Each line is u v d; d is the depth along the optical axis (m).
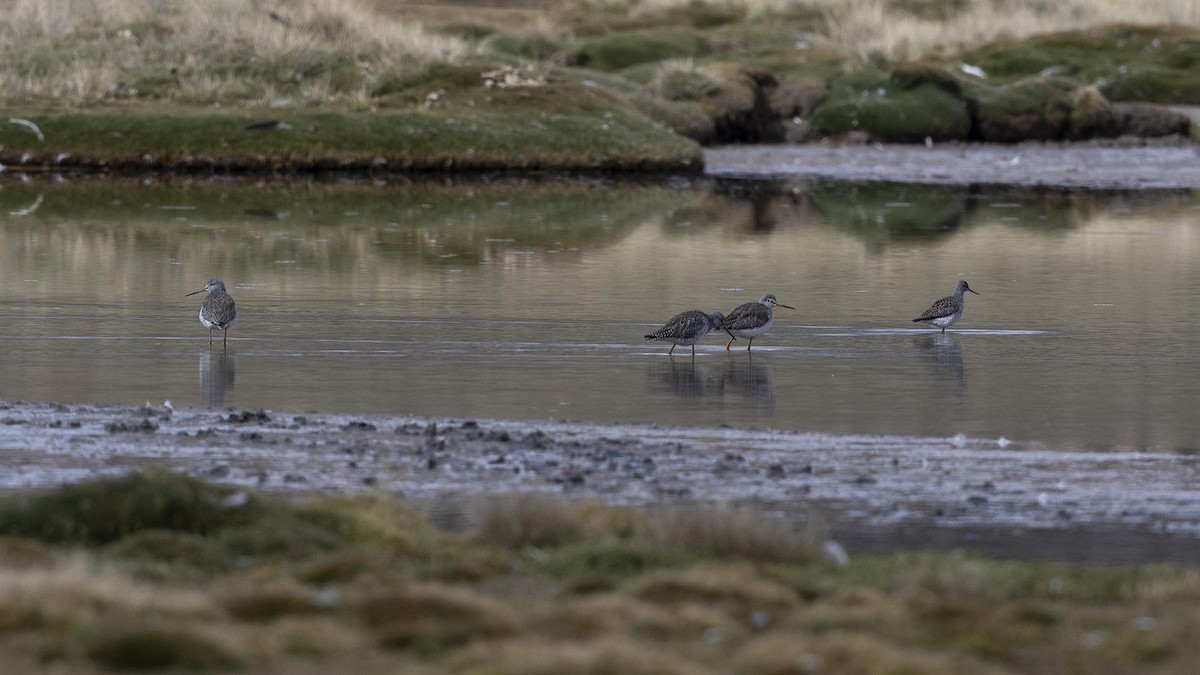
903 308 57.16
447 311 54.94
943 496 31.33
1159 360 47.19
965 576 24.20
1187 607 23.39
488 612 21.50
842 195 98.81
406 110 110.19
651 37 149.62
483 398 40.69
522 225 81.88
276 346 48.03
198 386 41.78
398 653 20.08
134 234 76.19
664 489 31.34
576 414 38.94
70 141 105.25
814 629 21.55
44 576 21.59
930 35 150.88
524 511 27.31
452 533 27.52
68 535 25.81
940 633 21.62
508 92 113.88
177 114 107.94
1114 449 35.84
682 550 26.31
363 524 27.25
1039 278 65.06
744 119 129.62
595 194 97.00
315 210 87.19
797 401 40.84
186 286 60.22
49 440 34.69
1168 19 158.62
